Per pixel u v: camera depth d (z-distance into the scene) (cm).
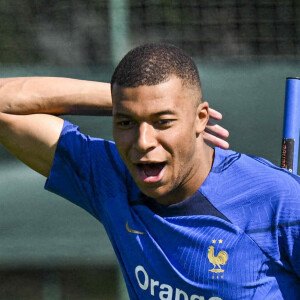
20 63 1816
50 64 1812
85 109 812
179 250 718
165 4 1819
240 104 1730
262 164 724
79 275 1658
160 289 744
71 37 1822
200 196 707
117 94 661
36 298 1662
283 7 1847
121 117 663
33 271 1659
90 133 1692
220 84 1744
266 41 1825
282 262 695
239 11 1839
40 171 812
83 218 1650
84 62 1805
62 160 786
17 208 1648
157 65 652
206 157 716
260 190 694
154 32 1808
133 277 770
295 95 884
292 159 889
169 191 689
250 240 691
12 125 789
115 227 769
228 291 707
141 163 669
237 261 698
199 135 701
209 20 1842
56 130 785
